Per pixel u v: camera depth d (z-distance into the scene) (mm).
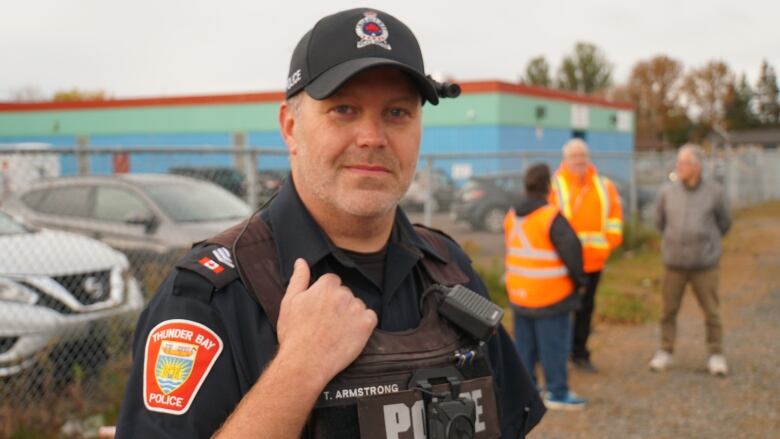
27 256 4574
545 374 5066
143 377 1321
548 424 4820
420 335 1482
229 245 1448
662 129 63812
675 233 5754
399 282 1561
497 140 24062
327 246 1498
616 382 5730
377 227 1545
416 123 1528
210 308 1340
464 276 1741
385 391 1365
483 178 9750
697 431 4684
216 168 8352
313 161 1479
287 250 1467
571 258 4770
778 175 26734
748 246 14211
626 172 13742
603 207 5777
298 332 1295
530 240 4910
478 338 1527
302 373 1258
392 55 1447
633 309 8008
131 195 7250
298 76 1484
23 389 4234
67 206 7312
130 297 4934
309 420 1316
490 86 24016
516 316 5109
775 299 9141
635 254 12430
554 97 27438
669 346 5992
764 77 78812
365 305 1499
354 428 1326
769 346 6785
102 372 4648
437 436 1368
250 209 6141
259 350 1343
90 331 4645
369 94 1455
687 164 5648
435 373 1434
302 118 1498
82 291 4668
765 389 5504
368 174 1459
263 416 1219
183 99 26203
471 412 1402
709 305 5820
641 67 65375
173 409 1279
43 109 27109
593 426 4777
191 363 1300
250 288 1384
